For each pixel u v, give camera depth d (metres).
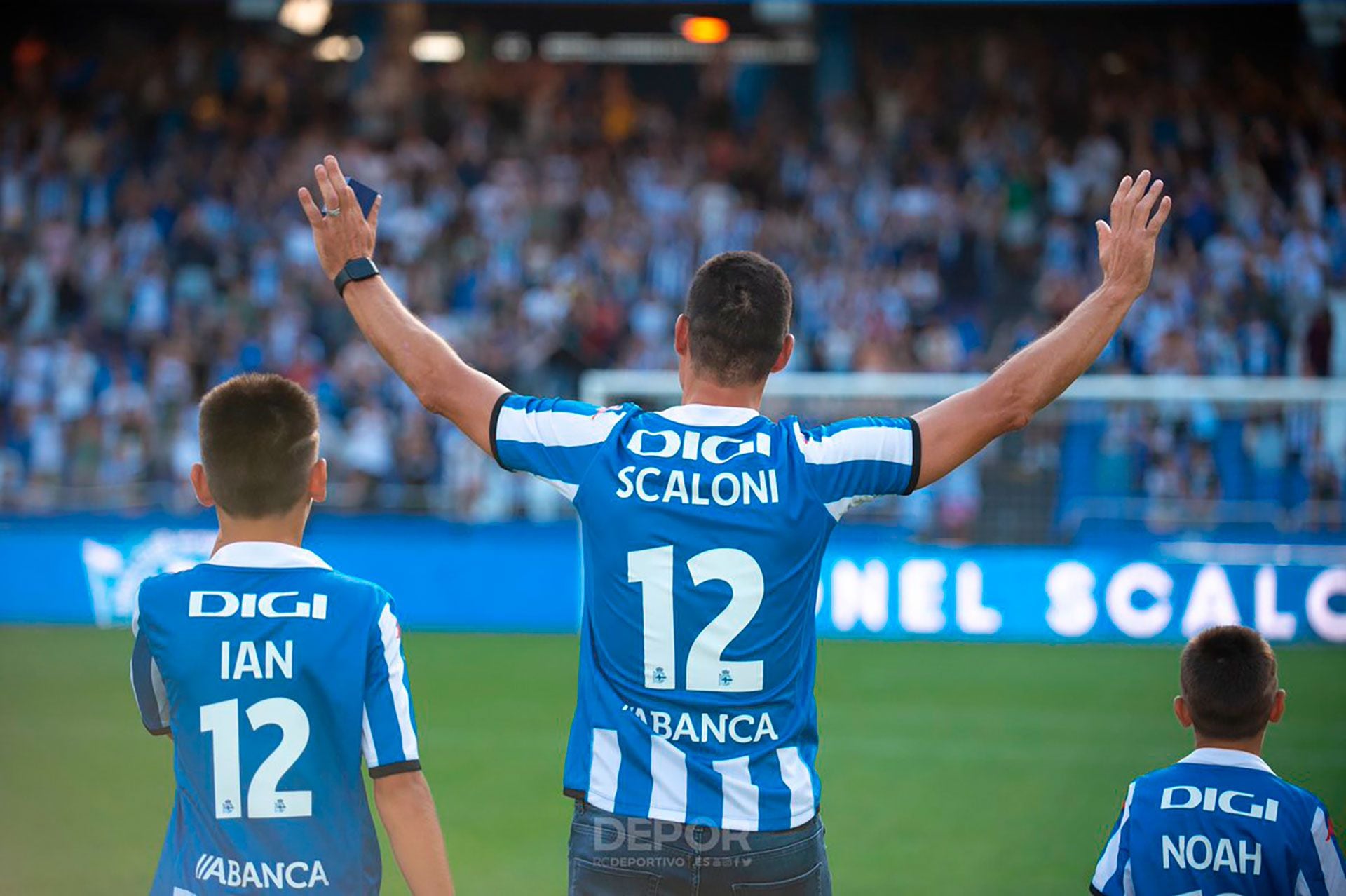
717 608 7.54
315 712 7.58
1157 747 24.31
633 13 65.00
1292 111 58.34
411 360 8.02
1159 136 57.53
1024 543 37.75
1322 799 20.20
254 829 7.48
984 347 52.09
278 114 60.16
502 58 66.31
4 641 34.75
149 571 37.59
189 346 49.28
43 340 48.56
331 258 8.20
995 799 20.94
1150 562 35.75
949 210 54.66
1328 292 50.91
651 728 7.50
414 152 56.81
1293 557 35.59
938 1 51.69
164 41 64.50
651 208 55.69
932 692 29.12
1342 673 30.73
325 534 38.28
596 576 7.77
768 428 7.94
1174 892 9.14
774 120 60.75
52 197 55.91
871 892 16.48
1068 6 62.12
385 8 63.88
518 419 7.90
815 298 50.78
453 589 37.91
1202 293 50.28
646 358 47.84
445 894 7.59
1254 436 37.31
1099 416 37.81
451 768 22.59
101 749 23.45
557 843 18.52
